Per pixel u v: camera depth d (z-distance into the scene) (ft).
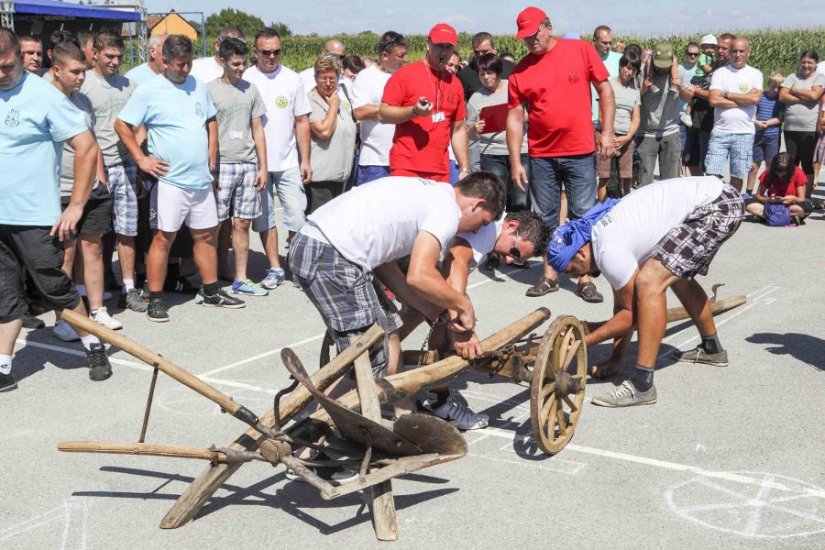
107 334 12.12
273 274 26.45
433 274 13.10
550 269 25.44
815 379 18.17
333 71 26.30
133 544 12.01
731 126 36.94
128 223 23.65
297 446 13.07
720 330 21.58
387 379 13.33
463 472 14.12
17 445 15.23
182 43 22.00
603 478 13.87
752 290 25.40
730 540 11.97
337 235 13.28
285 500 13.29
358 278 13.41
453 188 14.28
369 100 26.14
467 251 14.83
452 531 12.26
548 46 24.62
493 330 22.08
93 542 12.07
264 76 25.63
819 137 37.88
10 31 16.69
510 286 26.66
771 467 14.17
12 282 17.60
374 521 12.15
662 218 16.15
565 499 13.19
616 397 16.78
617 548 11.79
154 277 22.63
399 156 22.95
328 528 12.42
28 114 16.94
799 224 35.40
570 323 14.47
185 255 25.35
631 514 12.71
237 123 24.43
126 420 16.35
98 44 22.99
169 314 23.50
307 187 27.35
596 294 24.64
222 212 24.58
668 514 12.70
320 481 11.76
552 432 14.44
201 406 17.08
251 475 14.11
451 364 14.23
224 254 27.35
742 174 37.35
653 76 33.68
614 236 16.21
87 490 13.60
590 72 24.80
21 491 13.55
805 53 37.88
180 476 14.10
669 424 15.94
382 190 13.53
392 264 15.06
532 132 25.26
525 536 12.11
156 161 21.97
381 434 12.18
